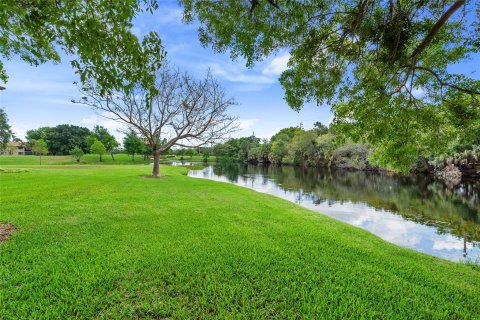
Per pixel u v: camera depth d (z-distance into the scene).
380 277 3.81
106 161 56.09
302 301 3.08
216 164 59.00
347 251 4.87
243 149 75.25
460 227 9.05
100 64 3.04
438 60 4.80
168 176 19.33
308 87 5.02
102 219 6.29
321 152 47.44
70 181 13.70
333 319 2.78
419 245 7.16
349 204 13.30
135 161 59.53
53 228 5.41
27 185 11.73
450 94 4.86
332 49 4.87
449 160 26.27
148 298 3.03
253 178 26.95
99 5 2.82
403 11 4.36
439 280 3.87
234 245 4.83
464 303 3.26
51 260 3.88
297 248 4.85
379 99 4.77
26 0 2.64
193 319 2.70
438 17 4.47
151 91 3.43
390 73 4.79
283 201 11.49
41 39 3.21
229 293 3.18
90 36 2.84
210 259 4.13
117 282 3.35
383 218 10.35
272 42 4.79
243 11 4.53
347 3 4.45
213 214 7.38
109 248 4.44
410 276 3.95
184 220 6.54
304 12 4.42
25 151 75.81
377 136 4.97
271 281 3.52
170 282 3.39
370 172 36.59
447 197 15.77
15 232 5.07
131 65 3.23
